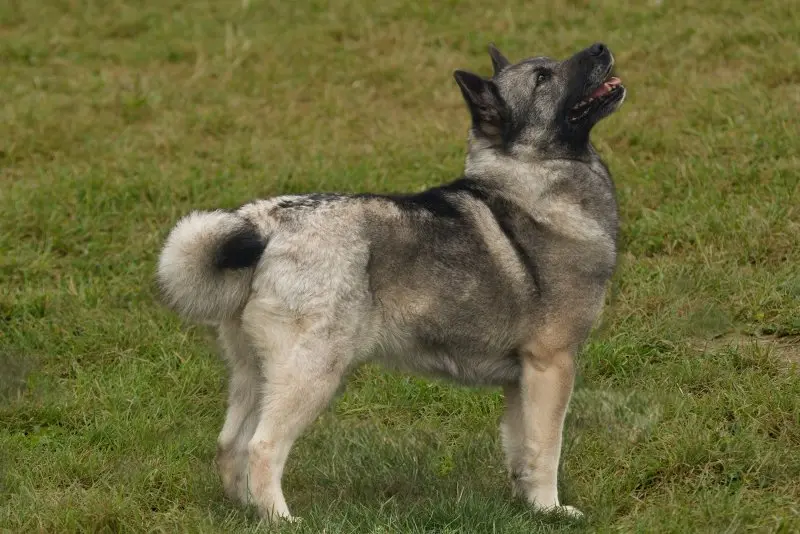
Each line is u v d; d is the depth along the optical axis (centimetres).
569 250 868
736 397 966
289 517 813
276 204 827
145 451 976
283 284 804
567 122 898
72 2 2364
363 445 980
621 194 1440
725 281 1208
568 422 991
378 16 2255
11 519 833
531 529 796
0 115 1803
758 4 2033
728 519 782
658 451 905
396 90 1934
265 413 809
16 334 1189
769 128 1548
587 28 2081
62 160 1678
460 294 847
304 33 2177
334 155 1664
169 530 840
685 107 1680
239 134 1780
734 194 1408
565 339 866
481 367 884
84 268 1353
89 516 834
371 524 809
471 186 887
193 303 823
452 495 876
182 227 810
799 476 842
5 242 1389
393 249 829
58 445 992
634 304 1198
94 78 1994
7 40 2161
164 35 2206
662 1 2127
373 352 847
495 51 985
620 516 842
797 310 1131
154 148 1730
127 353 1170
